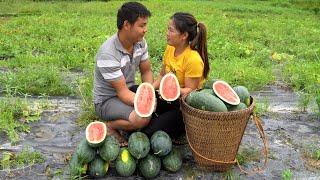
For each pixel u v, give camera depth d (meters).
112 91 2.21
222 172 2.06
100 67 2.11
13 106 2.64
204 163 2.04
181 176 2.02
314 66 3.56
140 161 1.98
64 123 2.53
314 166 2.17
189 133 2.03
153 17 5.53
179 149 2.24
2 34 4.41
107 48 2.10
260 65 3.75
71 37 4.41
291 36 4.80
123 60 2.14
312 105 2.88
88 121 2.53
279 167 2.14
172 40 2.13
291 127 2.58
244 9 6.68
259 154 2.25
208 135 1.96
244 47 4.17
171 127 2.13
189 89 2.12
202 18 5.67
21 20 5.12
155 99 2.08
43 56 3.69
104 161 1.96
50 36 4.50
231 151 2.01
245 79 3.27
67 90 2.94
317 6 7.33
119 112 2.14
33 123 2.51
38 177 2.00
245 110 1.94
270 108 2.85
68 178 1.97
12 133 2.31
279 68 3.69
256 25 5.34
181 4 6.70
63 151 2.23
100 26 4.95
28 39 4.27
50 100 2.83
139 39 2.11
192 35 2.12
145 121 2.08
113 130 2.23
